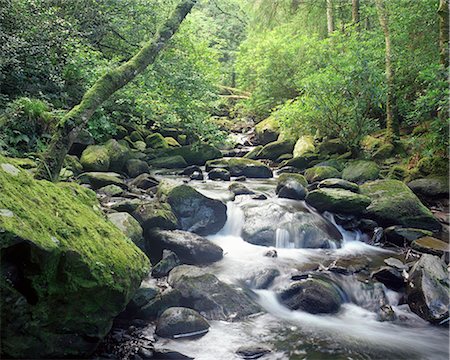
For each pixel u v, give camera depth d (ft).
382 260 16.58
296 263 15.79
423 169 25.07
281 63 46.75
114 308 9.15
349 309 13.01
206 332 11.02
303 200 22.15
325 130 32.40
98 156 25.40
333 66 30.30
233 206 20.38
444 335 11.60
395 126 30.17
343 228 19.80
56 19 24.16
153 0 34.12
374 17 39.06
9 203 7.84
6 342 7.59
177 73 33.09
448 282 13.23
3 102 22.45
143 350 9.80
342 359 10.21
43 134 22.34
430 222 19.67
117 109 31.96
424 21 30.25
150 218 15.80
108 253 9.32
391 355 10.50
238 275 14.28
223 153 38.50
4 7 21.66
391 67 29.76
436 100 22.93
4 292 7.31
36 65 23.26
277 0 48.01
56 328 8.32
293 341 10.96
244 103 52.31
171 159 31.94
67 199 10.28
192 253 15.08
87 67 26.09
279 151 36.06
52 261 7.73
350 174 26.32
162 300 11.60
